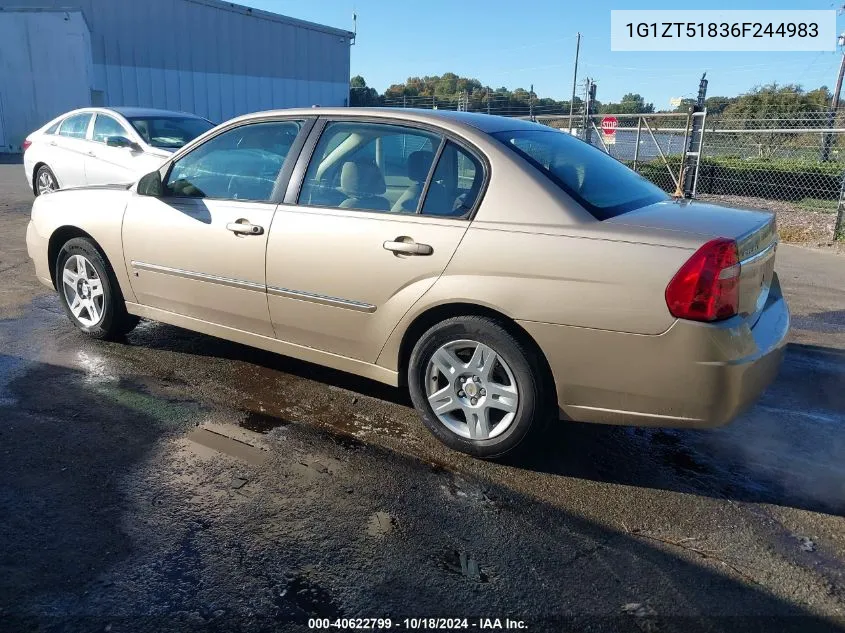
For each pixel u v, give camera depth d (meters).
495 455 3.30
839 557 2.69
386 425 3.72
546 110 19.38
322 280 3.63
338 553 2.62
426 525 2.81
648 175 15.06
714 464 3.43
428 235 3.30
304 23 39.19
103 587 2.38
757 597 2.44
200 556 2.57
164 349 4.77
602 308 2.92
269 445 3.45
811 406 4.19
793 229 10.71
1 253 7.62
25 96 23.00
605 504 3.02
